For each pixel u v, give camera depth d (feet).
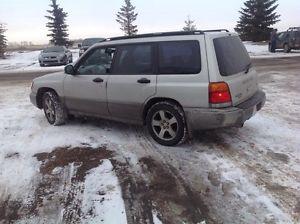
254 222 11.53
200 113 16.65
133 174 15.28
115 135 20.52
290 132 20.11
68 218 12.13
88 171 15.71
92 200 13.23
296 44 87.25
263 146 17.99
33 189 14.23
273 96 30.68
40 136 20.93
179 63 17.17
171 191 13.73
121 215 12.18
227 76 16.62
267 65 57.77
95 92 20.30
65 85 21.85
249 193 13.32
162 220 11.83
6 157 17.66
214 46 16.58
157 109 18.02
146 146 18.52
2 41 122.93
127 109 19.22
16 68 74.59
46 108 23.49
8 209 12.84
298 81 38.83
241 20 176.35
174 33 17.72
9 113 27.07
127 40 19.10
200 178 14.67
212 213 12.13
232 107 16.66
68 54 81.76
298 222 11.44
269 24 171.53
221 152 17.34
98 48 20.20
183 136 17.66
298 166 15.51
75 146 18.93
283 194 13.16
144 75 18.17
